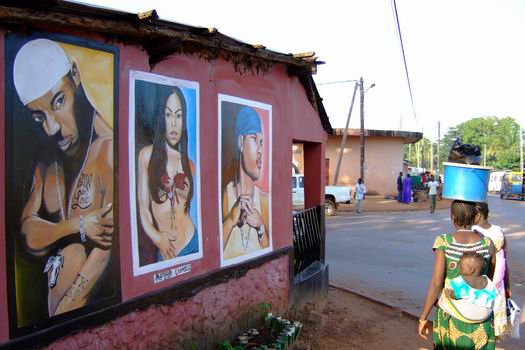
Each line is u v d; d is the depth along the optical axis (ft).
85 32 10.40
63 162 9.93
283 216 19.19
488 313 11.32
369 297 24.84
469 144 12.86
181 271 13.48
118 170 11.32
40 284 9.51
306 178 24.32
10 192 8.91
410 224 58.23
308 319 19.69
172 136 13.08
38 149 9.41
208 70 14.57
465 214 12.03
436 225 57.26
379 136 100.68
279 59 17.20
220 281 15.08
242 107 16.35
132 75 11.71
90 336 10.59
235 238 16.01
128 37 11.41
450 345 11.55
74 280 10.22
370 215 70.49
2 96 8.73
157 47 12.08
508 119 294.05
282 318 17.99
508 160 247.09
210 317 14.57
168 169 12.95
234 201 15.94
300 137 21.01
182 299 13.38
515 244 45.47
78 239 10.29
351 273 30.96
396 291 26.78
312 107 22.25
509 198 134.00
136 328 11.82
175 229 13.23
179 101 13.34
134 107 11.78
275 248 18.57
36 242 9.41
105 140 10.94
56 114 9.76
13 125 8.93
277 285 18.54
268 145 18.11
